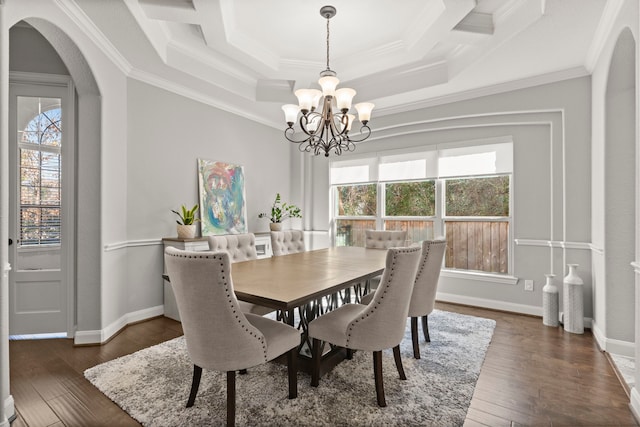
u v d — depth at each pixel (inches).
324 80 100.9
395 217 181.9
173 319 136.6
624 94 100.9
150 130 138.6
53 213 117.0
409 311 97.1
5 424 66.4
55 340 112.7
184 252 62.7
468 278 157.3
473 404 74.6
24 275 114.1
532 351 103.7
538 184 141.0
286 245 143.9
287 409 71.9
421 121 165.0
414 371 89.9
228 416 64.6
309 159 213.9
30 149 115.1
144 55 120.6
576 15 92.8
